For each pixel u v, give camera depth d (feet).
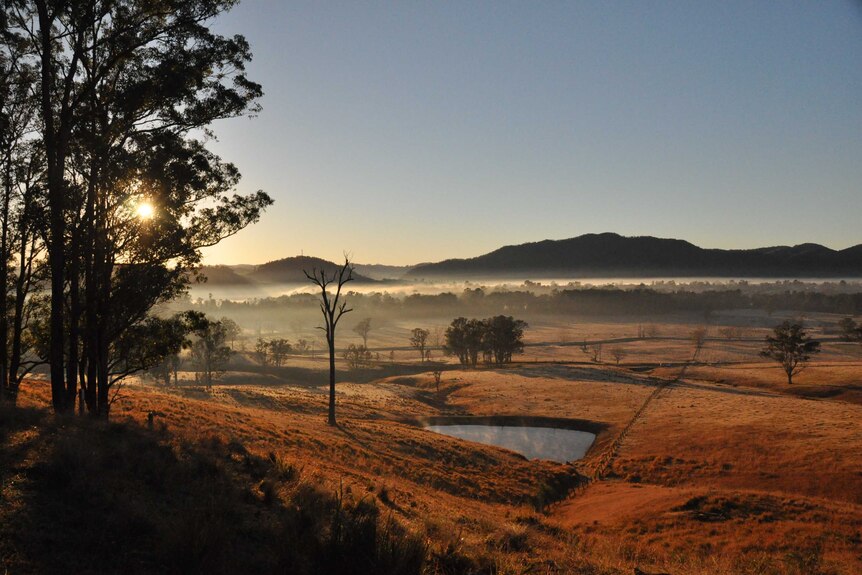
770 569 50.80
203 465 41.16
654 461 145.69
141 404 101.24
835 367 375.66
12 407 46.29
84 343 76.74
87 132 68.49
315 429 126.93
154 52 71.92
